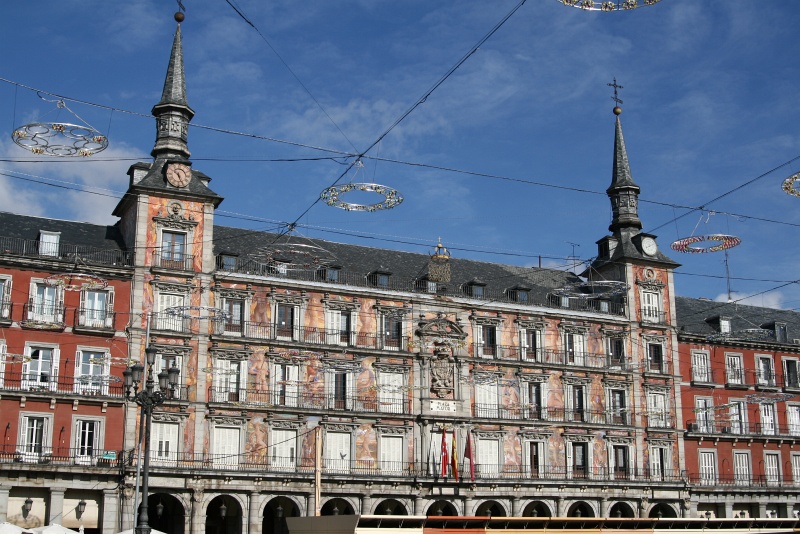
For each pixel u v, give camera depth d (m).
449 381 75.56
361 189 42.22
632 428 80.75
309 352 71.12
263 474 66.19
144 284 67.06
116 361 64.88
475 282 79.69
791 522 59.91
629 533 55.12
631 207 88.25
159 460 64.62
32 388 62.34
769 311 96.94
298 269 72.75
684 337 85.56
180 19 74.94
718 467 84.25
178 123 72.81
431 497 71.81
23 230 68.31
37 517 60.44
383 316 74.75
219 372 68.00
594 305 84.06
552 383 79.19
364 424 71.69
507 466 75.69
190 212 69.81
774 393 87.69
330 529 49.66
